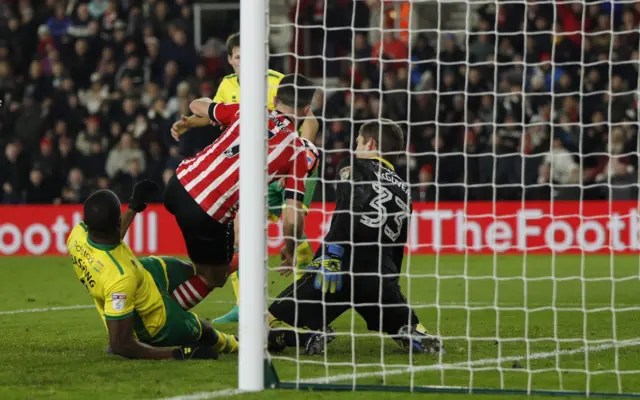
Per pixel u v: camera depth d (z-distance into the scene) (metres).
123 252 11.02
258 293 9.41
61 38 33.34
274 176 11.08
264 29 9.54
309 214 27.73
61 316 16.20
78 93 32.06
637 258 26.66
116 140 30.30
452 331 13.87
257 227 9.42
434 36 31.11
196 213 11.03
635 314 15.85
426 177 28.31
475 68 29.19
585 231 27.88
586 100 28.70
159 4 32.84
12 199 30.34
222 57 31.45
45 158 30.38
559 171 28.14
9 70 32.84
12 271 25.05
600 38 29.69
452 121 28.50
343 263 11.62
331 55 31.14
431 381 9.97
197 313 16.67
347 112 28.61
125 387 9.56
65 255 29.36
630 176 28.09
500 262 25.98
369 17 31.30
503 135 28.11
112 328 10.89
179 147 29.59
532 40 29.89
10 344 12.71
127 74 31.50
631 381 10.01
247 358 9.40
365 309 11.74
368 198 11.58
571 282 21.80
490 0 13.33
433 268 24.67
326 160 27.88
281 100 11.29
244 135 9.48
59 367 10.72
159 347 11.28
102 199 10.76
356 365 10.41
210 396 9.12
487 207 27.95
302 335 11.62
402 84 29.02
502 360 11.17
